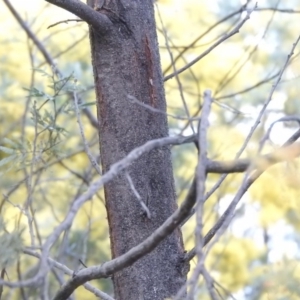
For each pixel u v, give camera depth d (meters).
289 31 9.40
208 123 2.24
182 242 3.25
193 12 7.45
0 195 6.37
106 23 3.36
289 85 5.42
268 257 8.97
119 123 3.31
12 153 3.85
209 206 7.50
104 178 2.15
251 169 2.20
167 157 3.31
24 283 2.07
